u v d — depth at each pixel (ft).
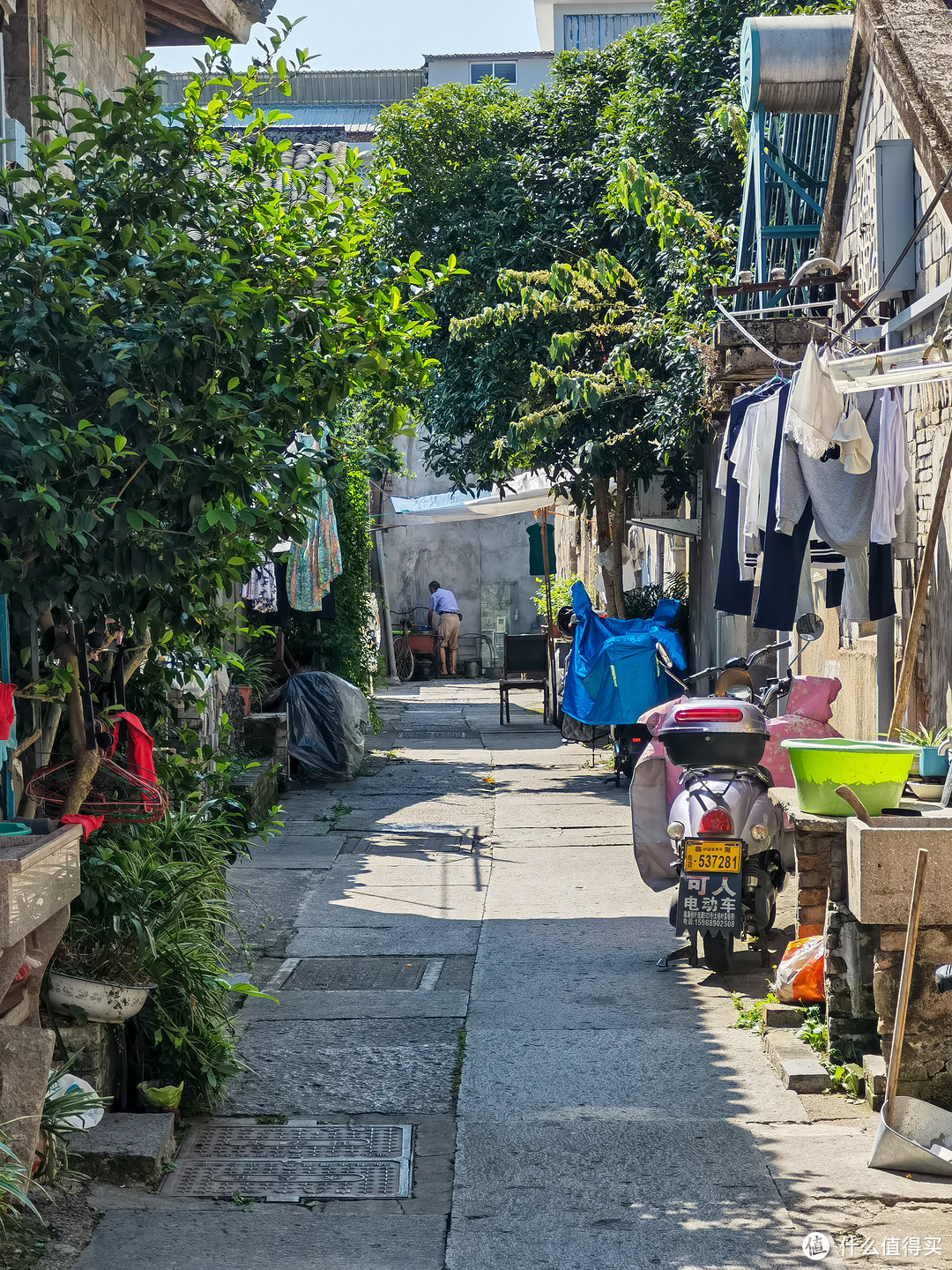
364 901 34.91
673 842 30.14
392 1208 17.30
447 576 123.03
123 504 18.04
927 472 28.60
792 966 24.08
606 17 132.67
